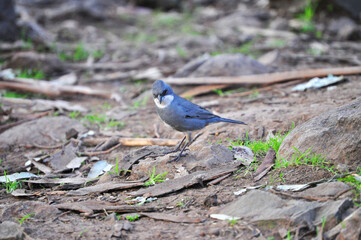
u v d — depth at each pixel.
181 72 16.31
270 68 16.36
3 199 8.91
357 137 8.00
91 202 8.20
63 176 10.00
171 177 8.98
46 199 8.78
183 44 23.08
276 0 26.33
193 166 9.14
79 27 27.38
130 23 29.00
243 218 6.93
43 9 30.08
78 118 13.68
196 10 31.08
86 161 10.77
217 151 9.45
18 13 24.89
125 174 9.47
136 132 12.29
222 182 8.48
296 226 6.45
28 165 10.67
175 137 11.65
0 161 10.89
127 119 13.48
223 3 31.36
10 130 12.35
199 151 9.58
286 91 14.07
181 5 32.28
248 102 13.59
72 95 16.14
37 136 12.09
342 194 7.06
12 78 16.70
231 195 7.89
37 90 15.95
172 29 26.98
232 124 11.34
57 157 10.87
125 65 19.78
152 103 15.00
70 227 7.30
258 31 24.34
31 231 7.17
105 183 9.16
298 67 17.41
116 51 22.50
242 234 6.56
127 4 33.25
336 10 24.31
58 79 17.83
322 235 6.20
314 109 11.26
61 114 14.01
